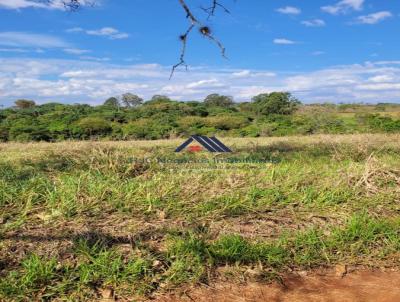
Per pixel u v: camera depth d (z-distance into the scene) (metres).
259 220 4.73
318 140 15.50
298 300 3.46
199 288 3.53
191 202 5.02
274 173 6.21
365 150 8.88
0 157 9.84
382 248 4.33
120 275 3.49
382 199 5.49
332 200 5.31
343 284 3.74
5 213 4.53
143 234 4.18
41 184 5.27
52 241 3.94
